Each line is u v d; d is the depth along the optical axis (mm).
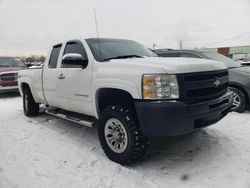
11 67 10664
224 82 3713
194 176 3133
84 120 4406
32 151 4043
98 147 4152
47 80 5137
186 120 3010
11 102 9023
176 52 6852
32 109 6371
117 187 2953
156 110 2971
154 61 3377
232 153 3701
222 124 5070
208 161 3500
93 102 3889
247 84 5629
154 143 4191
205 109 3184
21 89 6590
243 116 5582
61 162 3627
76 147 4176
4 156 3863
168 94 3008
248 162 3402
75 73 4203
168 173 3230
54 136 4770
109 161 3613
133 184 3006
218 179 3029
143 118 3070
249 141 4137
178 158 3641
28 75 6039
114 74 3420
